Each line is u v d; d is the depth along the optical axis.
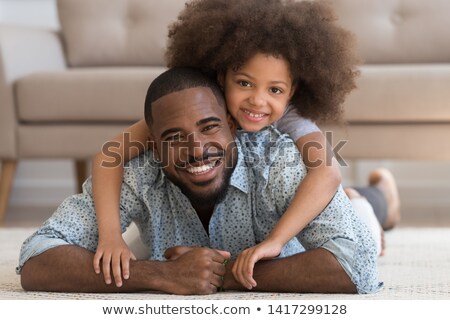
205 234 1.66
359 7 3.39
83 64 3.54
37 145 3.10
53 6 4.09
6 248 2.35
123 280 1.52
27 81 3.07
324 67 1.61
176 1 3.51
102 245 1.54
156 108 1.53
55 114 3.06
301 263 1.53
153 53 3.50
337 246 1.54
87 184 1.66
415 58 3.36
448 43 3.33
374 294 1.57
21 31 3.28
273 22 1.54
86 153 3.08
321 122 1.74
